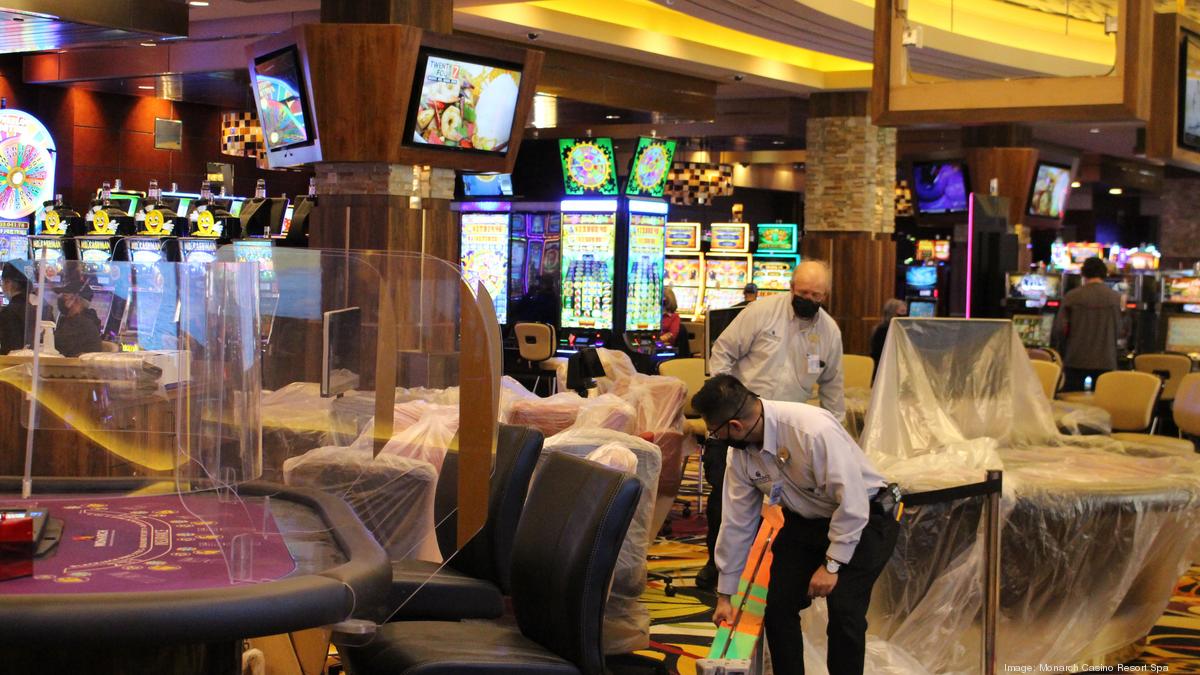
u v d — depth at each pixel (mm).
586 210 13867
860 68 14195
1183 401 7863
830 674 3506
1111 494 4352
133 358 3082
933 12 11805
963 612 4188
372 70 7145
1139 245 28531
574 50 12219
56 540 2438
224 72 12023
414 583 3348
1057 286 14734
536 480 3160
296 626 2100
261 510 2848
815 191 14602
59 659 2123
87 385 3082
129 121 14812
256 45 7648
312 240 7652
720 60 13008
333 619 2146
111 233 11898
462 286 2992
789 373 4918
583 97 12609
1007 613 4328
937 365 4922
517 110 7961
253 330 3010
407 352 3029
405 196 7574
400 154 7340
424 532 2949
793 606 3549
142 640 1992
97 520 2684
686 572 6105
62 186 14352
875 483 3516
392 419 3023
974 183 15914
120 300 3109
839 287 14477
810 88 14258
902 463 4496
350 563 2316
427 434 2986
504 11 10844
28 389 3150
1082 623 4473
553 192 14570
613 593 4438
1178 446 7328
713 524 5625
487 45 7594
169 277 3072
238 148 15391
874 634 4172
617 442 4438
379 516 2977
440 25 7582
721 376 3467
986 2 12312
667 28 12797
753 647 3246
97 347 3100
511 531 3555
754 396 3434
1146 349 14969
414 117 7336
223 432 3021
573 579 2811
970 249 10703
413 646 2889
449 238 8031
